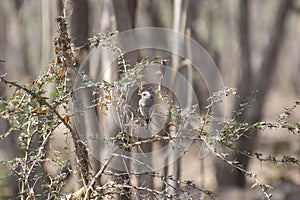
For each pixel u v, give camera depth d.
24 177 7.42
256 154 7.31
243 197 16.84
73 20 10.76
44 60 11.10
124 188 7.84
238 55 21.28
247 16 21.55
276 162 7.30
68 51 7.34
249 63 20.97
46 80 7.34
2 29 32.47
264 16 40.81
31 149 7.59
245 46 21.16
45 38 11.20
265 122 7.27
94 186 7.30
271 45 21.89
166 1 25.03
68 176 8.16
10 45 32.44
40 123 7.54
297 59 55.84
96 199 7.34
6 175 8.40
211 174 19.50
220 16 29.25
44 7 11.33
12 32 32.44
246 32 21.41
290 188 18.06
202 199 8.60
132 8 10.66
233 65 22.95
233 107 18.66
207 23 27.64
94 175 7.39
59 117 7.05
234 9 25.64
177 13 11.70
